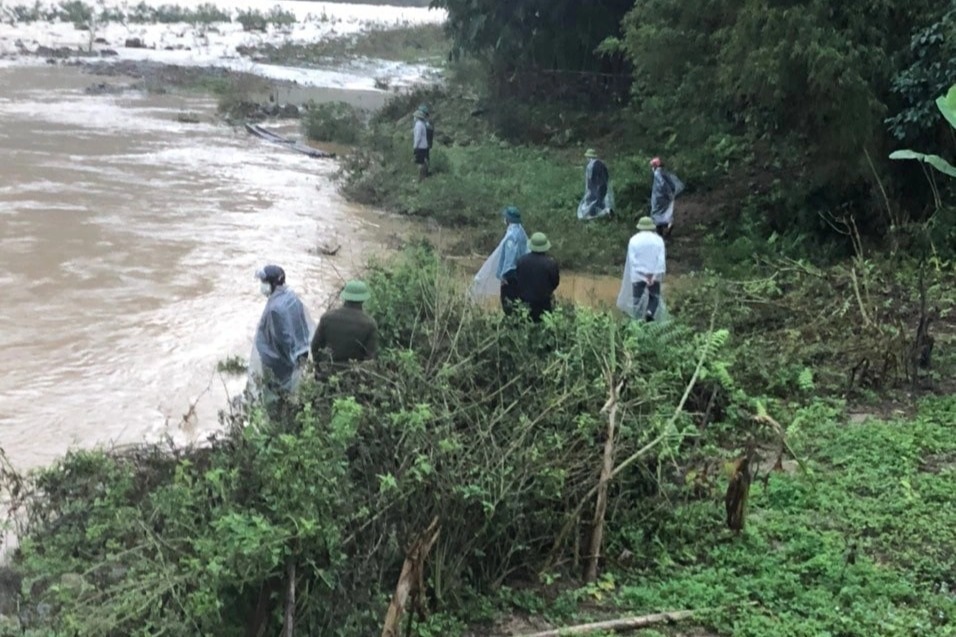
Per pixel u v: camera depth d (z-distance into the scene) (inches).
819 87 582.2
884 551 248.4
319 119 1140.5
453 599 223.1
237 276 571.2
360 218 748.0
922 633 209.5
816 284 479.2
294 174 909.2
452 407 265.6
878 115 586.9
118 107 1277.1
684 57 666.2
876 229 641.0
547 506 249.9
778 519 265.1
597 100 1117.1
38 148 939.3
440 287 349.4
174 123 1173.7
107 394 399.2
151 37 2247.8
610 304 545.6
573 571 244.8
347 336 307.6
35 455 342.0
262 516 193.8
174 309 507.2
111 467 243.0
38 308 495.2
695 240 691.4
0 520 261.0
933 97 556.4
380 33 2338.8
